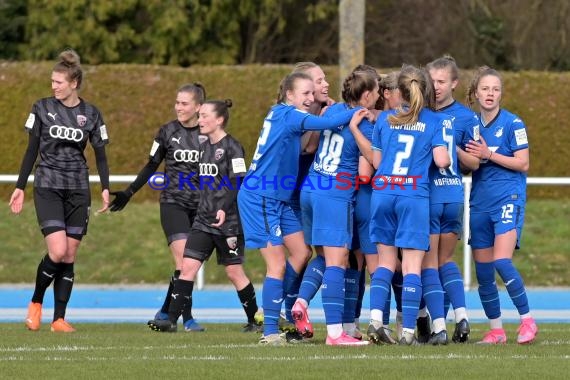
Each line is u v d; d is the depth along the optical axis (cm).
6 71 7675
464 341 3203
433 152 3008
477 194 3256
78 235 3703
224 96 7744
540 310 4631
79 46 10262
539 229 6319
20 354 2914
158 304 4847
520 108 7744
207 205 3616
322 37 11362
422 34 11288
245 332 3662
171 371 2558
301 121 3048
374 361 2722
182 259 3694
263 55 11150
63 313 3709
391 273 3097
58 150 3659
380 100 3231
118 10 10131
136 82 7744
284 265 3125
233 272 3709
